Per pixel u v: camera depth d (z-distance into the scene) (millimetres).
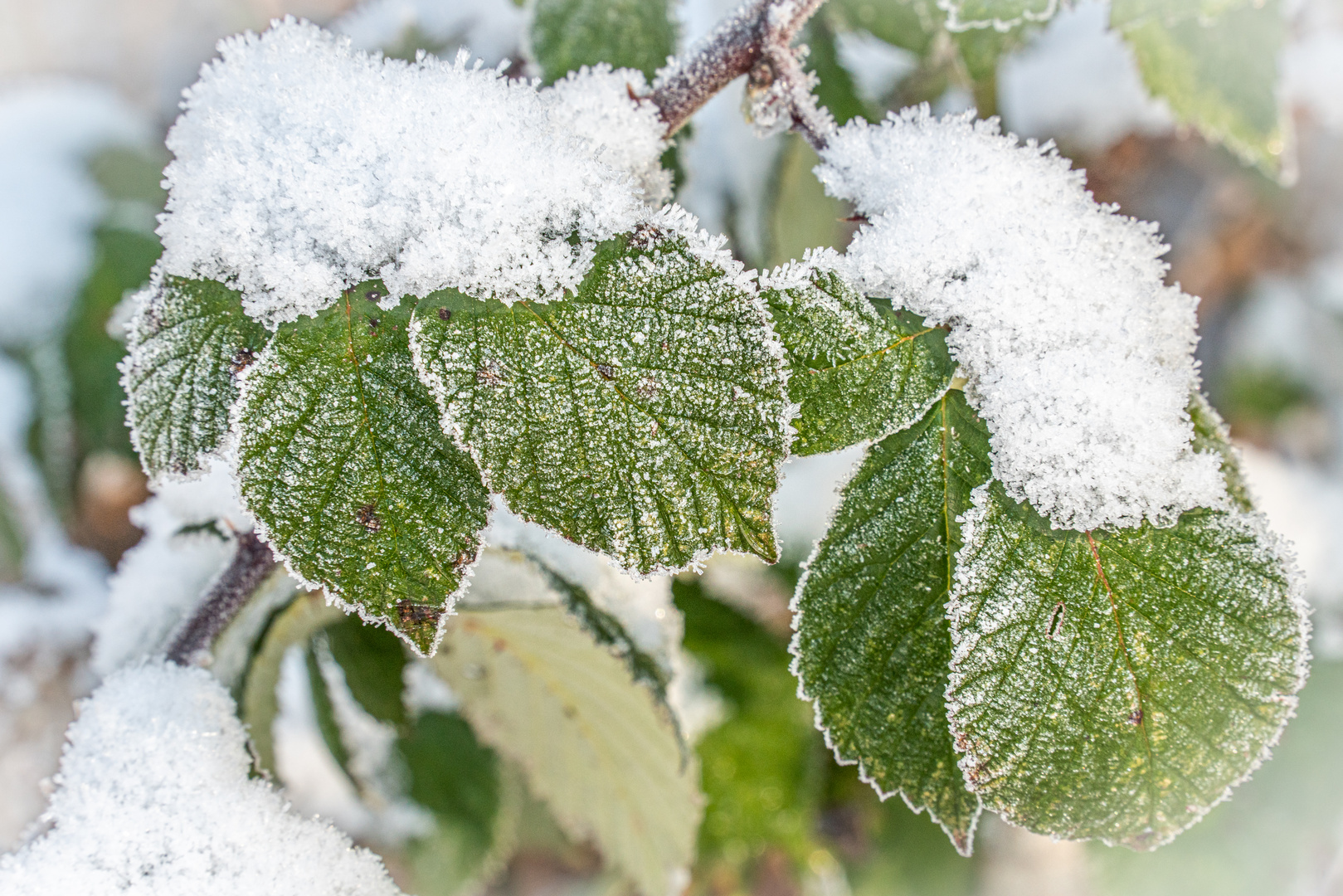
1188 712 427
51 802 449
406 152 422
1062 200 439
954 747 432
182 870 444
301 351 419
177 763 451
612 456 416
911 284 434
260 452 417
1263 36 518
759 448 416
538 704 518
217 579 465
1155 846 431
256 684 490
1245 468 443
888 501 434
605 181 424
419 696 585
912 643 434
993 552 429
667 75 451
